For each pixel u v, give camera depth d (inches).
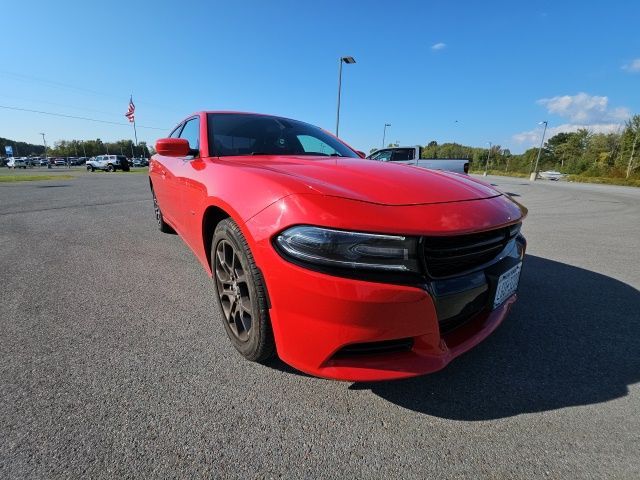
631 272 138.2
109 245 163.0
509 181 1033.5
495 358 79.1
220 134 106.1
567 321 96.5
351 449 54.4
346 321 53.2
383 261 52.7
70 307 98.3
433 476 50.2
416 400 65.3
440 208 59.1
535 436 57.7
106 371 70.3
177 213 121.4
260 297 63.5
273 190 61.4
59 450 51.8
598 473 51.3
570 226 240.2
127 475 48.4
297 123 127.4
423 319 55.4
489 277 63.6
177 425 57.5
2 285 113.2
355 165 82.0
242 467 50.6
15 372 69.0
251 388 66.8
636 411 63.7
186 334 85.1
